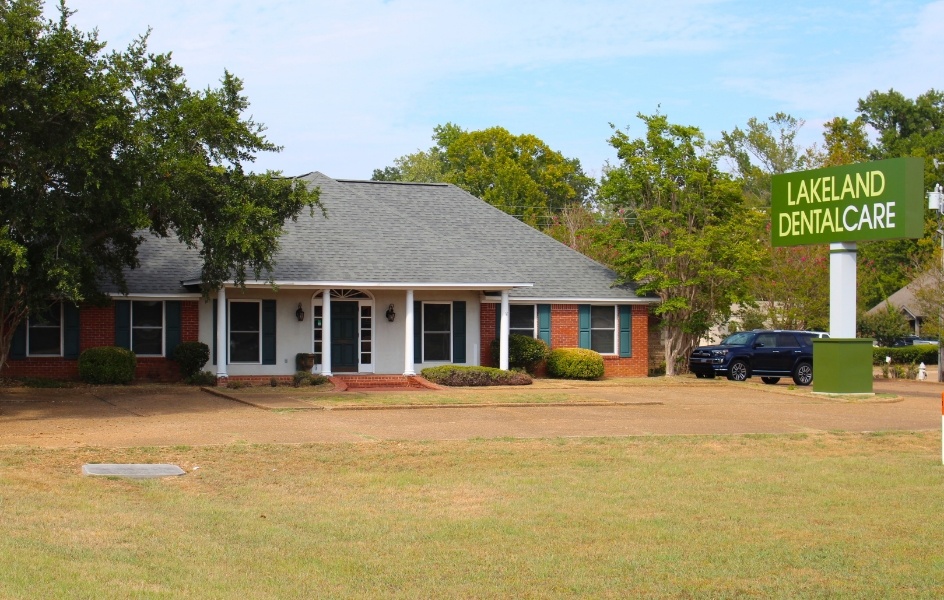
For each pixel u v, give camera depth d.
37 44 20.38
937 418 23.98
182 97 24.48
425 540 10.84
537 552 10.38
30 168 20.69
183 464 15.55
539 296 35.69
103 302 27.81
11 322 27.03
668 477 15.12
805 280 44.84
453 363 34.00
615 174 37.59
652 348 39.75
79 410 22.92
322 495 13.37
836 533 11.41
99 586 8.58
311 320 32.22
